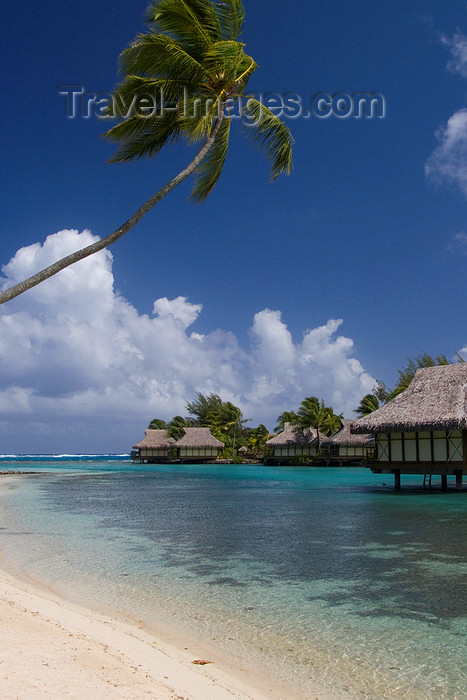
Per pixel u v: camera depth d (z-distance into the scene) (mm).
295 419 74375
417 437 27281
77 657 5219
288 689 5312
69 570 10367
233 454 81438
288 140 13445
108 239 9820
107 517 18375
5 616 6590
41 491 30438
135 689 4527
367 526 15773
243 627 7172
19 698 3891
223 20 12602
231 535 14414
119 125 12164
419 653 6266
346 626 7176
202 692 4879
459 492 27203
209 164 13336
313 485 34344
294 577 9758
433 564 10688
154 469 63250
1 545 13000
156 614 7719
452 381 26828
